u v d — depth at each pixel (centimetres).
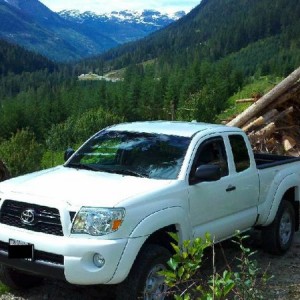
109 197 508
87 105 13725
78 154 670
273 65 17200
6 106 13275
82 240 483
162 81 13900
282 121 1577
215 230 626
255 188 709
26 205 515
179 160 598
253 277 498
